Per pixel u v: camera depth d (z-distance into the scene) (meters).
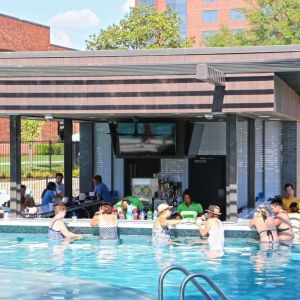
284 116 17.80
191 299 10.11
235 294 10.36
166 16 47.81
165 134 18.73
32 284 9.17
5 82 15.95
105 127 21.77
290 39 45.53
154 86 15.33
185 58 14.94
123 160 21.62
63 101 15.76
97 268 12.30
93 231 15.88
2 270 10.20
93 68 14.13
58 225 15.29
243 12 49.22
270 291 10.52
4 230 16.22
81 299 8.38
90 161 21.84
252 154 19.88
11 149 16.55
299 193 22.36
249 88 14.79
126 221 15.85
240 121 21.05
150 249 14.15
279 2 46.12
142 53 15.18
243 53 14.66
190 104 15.14
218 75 14.24
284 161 21.94
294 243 14.65
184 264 12.55
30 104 15.88
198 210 16.28
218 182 20.97
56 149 52.81
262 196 21.88
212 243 13.98
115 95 15.52
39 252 13.91
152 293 10.47
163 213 14.83
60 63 15.62
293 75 15.43
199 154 21.08
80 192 21.92
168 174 21.34
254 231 14.97
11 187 16.59
